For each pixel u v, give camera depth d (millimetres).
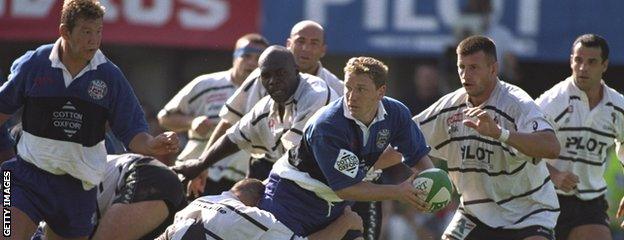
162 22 47719
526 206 29938
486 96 29141
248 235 27484
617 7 47031
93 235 29500
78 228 29172
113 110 28094
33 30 47875
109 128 30625
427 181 27062
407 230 46375
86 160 28453
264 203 28062
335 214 28109
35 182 28359
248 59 36688
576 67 32438
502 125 28844
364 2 47281
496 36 46844
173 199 29766
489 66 28766
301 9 47375
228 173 36531
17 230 27891
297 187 27531
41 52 27609
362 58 26344
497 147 29359
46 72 27453
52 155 28094
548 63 50469
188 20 47750
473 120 28125
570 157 32938
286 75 29609
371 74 25875
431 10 46906
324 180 27156
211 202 28062
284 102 30016
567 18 47125
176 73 53469
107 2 47594
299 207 27609
